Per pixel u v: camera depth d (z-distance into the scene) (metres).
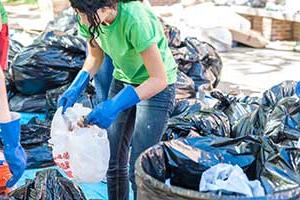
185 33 8.91
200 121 4.05
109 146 3.07
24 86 5.23
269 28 10.02
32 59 5.14
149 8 2.91
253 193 2.26
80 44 5.19
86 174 2.89
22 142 4.24
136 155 3.14
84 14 2.77
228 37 9.27
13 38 6.55
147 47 2.77
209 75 5.59
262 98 4.13
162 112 3.06
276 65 8.33
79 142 2.87
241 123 3.92
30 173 4.00
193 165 2.56
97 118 2.79
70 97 3.13
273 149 2.61
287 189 2.20
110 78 3.42
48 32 5.36
